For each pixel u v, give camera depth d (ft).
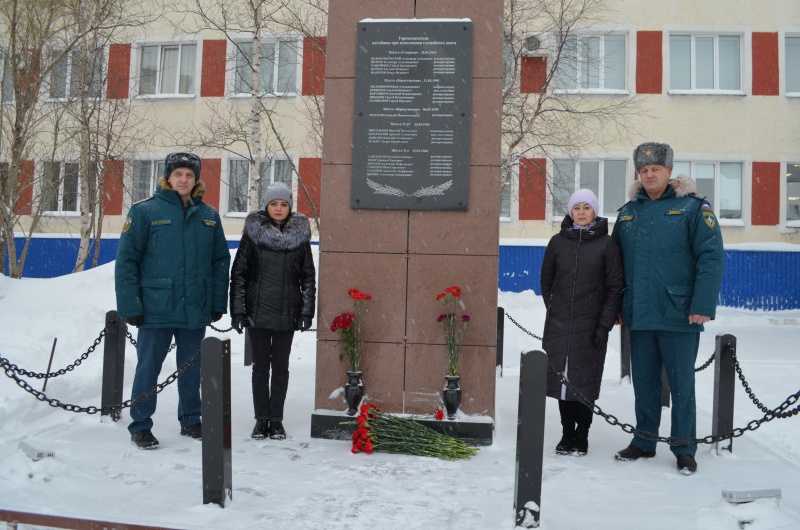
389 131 17.15
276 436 16.57
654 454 15.57
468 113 16.97
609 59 57.62
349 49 17.53
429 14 17.38
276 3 56.34
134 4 56.59
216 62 59.52
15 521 10.87
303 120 57.41
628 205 15.92
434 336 16.94
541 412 10.82
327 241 17.33
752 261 56.54
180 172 16.31
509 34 46.32
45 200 50.19
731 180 57.57
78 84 51.29
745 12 56.95
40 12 47.65
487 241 16.93
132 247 15.74
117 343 18.07
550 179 53.52
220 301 16.97
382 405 16.99
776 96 56.95
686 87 57.72
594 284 15.57
